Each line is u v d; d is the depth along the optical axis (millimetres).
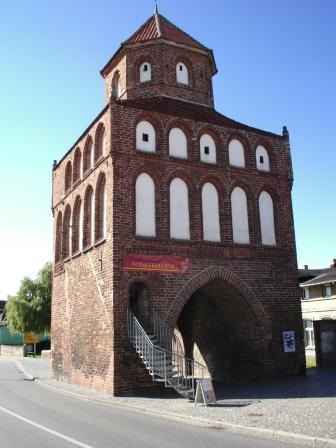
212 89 27344
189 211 20797
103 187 20844
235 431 11070
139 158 20016
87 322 20781
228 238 21234
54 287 26562
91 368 19891
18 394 19453
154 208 20031
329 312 40562
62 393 19594
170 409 13953
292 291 22281
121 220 19000
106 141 20312
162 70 24594
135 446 9414
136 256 18938
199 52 25859
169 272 19469
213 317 23875
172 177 20781
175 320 19141
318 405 13625
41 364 40375
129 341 18000
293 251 22875
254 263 21594
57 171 27578
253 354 21328
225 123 22750
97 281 19953
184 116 21609
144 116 20688
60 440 10039
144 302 19203
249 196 22438
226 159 22172
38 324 55375
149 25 26547
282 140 24094
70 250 23859
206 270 20297
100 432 10953
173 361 20000
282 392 16609
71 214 24359
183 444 9586
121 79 25672
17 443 9773
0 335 75312
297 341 21797
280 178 23469
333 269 44156
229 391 17531
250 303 21062
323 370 24375
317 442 9414
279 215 22984
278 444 9578
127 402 15570
